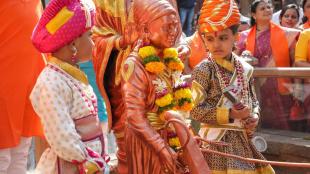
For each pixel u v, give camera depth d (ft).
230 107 18.04
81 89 14.71
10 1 17.19
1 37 17.20
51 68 14.49
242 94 18.31
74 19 14.43
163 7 14.76
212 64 18.35
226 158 17.87
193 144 13.69
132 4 15.60
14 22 17.29
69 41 14.52
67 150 13.67
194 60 27.73
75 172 14.60
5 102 17.17
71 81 14.55
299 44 27.09
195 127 19.92
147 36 14.90
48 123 13.82
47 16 14.49
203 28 18.06
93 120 14.79
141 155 14.70
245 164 17.90
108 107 16.63
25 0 17.67
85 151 13.97
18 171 18.33
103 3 16.55
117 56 16.37
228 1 17.81
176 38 15.23
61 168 14.44
